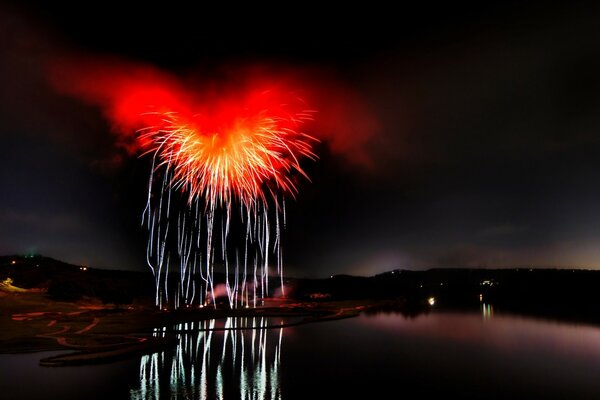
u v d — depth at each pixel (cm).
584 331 5716
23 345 3925
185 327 5597
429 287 13512
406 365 3681
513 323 6538
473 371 3500
